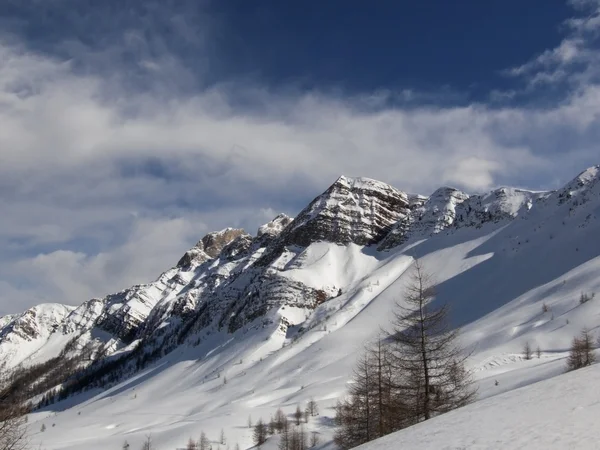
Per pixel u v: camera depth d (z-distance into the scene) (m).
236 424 165.50
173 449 153.12
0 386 21.62
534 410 19.00
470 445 16.16
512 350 156.75
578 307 186.75
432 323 32.16
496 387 74.06
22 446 21.73
